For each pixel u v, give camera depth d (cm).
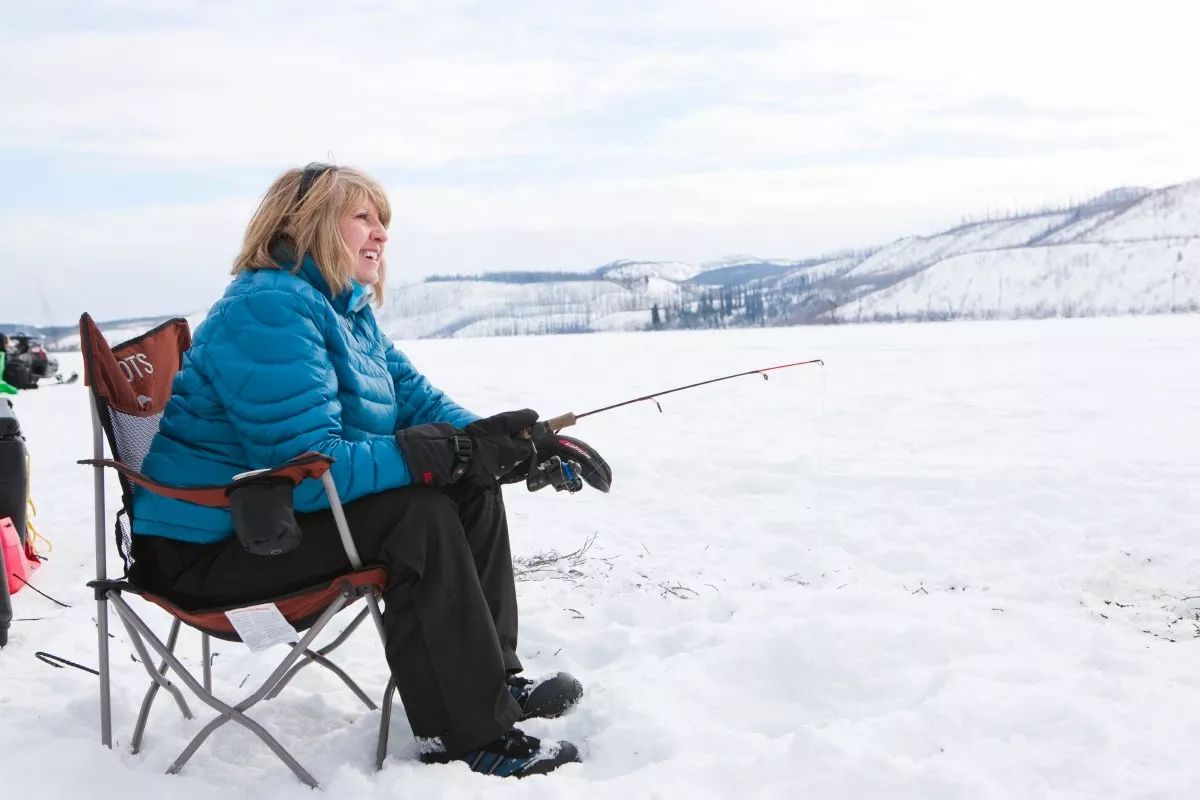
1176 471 581
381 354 286
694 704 286
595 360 2127
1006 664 296
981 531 477
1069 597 382
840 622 324
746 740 254
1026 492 537
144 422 257
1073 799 219
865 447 736
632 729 262
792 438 797
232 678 328
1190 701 264
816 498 569
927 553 445
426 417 307
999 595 391
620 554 479
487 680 244
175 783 237
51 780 232
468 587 243
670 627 365
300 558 238
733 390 1183
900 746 249
